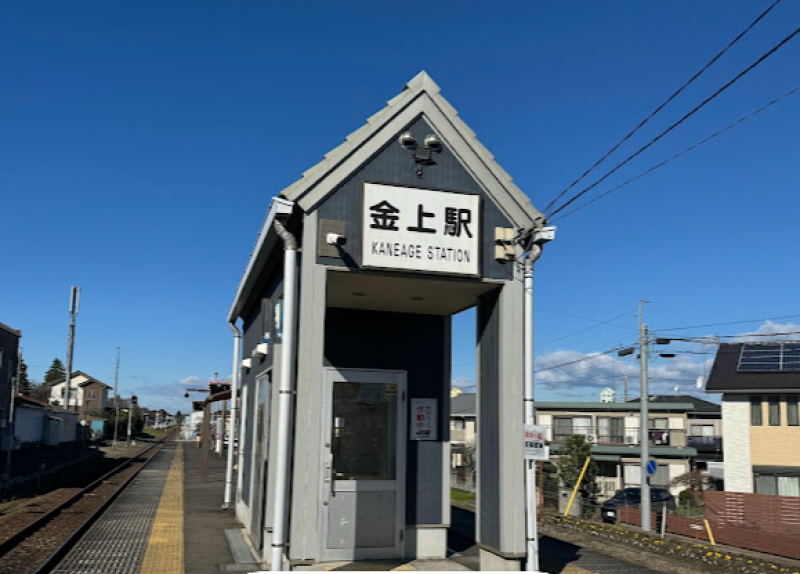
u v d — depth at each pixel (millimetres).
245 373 13703
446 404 9469
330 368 9055
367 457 8953
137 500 17312
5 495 18828
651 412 32688
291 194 7371
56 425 46156
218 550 10297
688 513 20000
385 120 7812
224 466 31125
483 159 8117
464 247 7844
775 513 14203
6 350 36750
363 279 7785
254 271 10609
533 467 7863
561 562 10141
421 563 8602
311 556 6949
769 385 23859
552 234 7992
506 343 7973
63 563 9383
